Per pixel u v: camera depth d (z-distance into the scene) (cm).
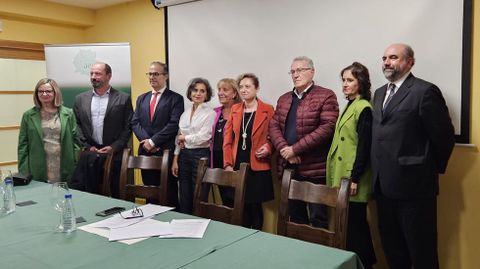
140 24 431
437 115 216
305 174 275
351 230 260
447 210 258
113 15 457
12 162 488
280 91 321
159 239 168
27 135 328
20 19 436
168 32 391
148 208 215
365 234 263
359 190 249
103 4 452
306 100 275
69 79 427
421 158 220
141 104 360
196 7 366
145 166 269
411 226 227
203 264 141
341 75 272
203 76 369
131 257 149
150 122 351
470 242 251
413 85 225
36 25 450
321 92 273
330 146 271
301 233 187
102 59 418
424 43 255
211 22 357
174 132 348
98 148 366
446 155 225
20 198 244
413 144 222
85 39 493
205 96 346
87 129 366
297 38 308
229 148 304
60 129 334
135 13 435
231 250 154
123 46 414
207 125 329
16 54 444
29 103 495
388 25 267
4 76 471
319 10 295
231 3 343
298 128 274
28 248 161
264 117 300
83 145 364
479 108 242
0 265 144
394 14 264
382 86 253
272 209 332
